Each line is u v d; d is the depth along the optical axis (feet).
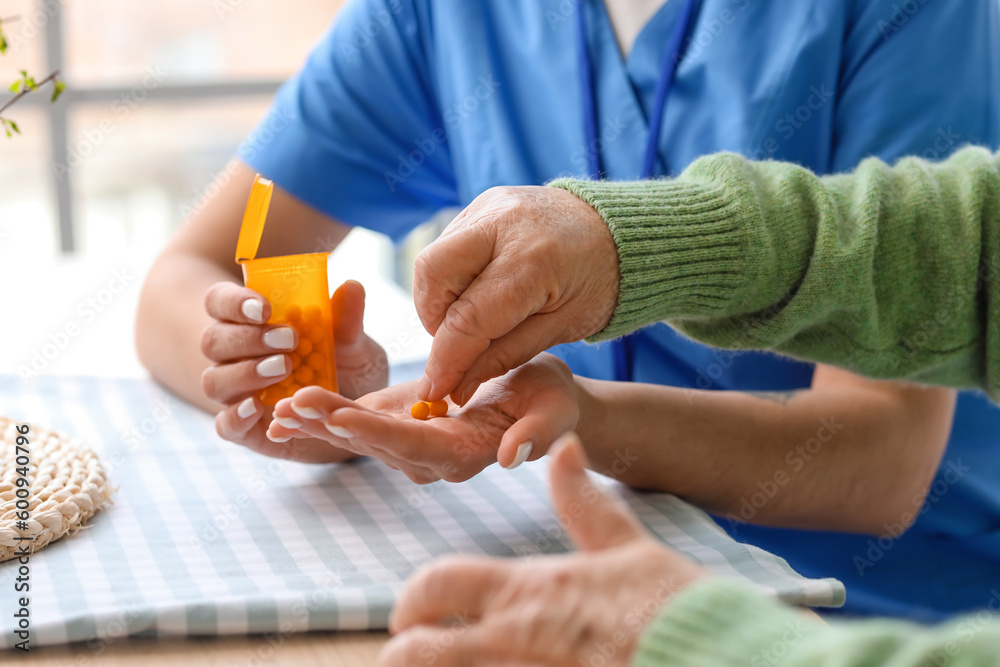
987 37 2.99
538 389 2.32
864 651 1.56
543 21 3.24
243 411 2.47
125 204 13.10
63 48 6.93
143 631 2.01
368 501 2.44
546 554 2.24
